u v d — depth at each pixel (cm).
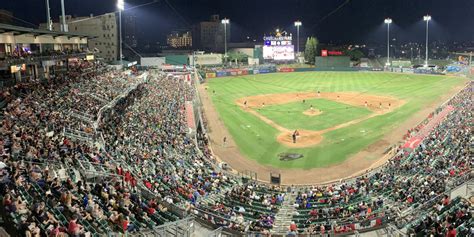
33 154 2420
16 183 1908
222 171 3953
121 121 4531
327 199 2955
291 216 2638
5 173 1947
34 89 4297
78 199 2020
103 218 1950
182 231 2075
